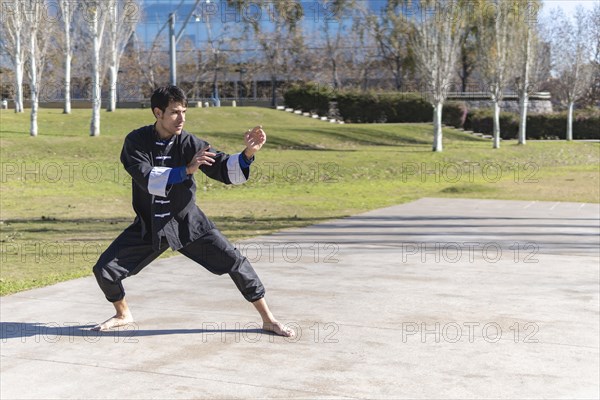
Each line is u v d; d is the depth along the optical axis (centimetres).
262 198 2222
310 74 6700
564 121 6128
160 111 625
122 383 583
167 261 1056
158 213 637
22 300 840
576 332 711
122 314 730
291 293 866
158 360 633
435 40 4059
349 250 1160
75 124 4306
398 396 556
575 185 2497
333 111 6175
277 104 6938
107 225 1588
